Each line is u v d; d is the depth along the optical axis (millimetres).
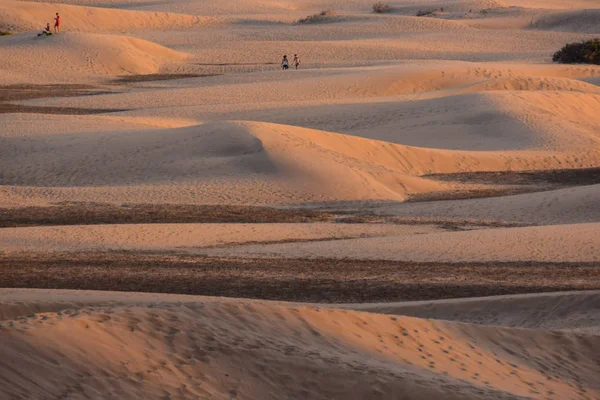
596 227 60031
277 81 147500
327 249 54000
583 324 36062
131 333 21719
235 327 23844
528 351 29109
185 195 75125
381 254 52531
